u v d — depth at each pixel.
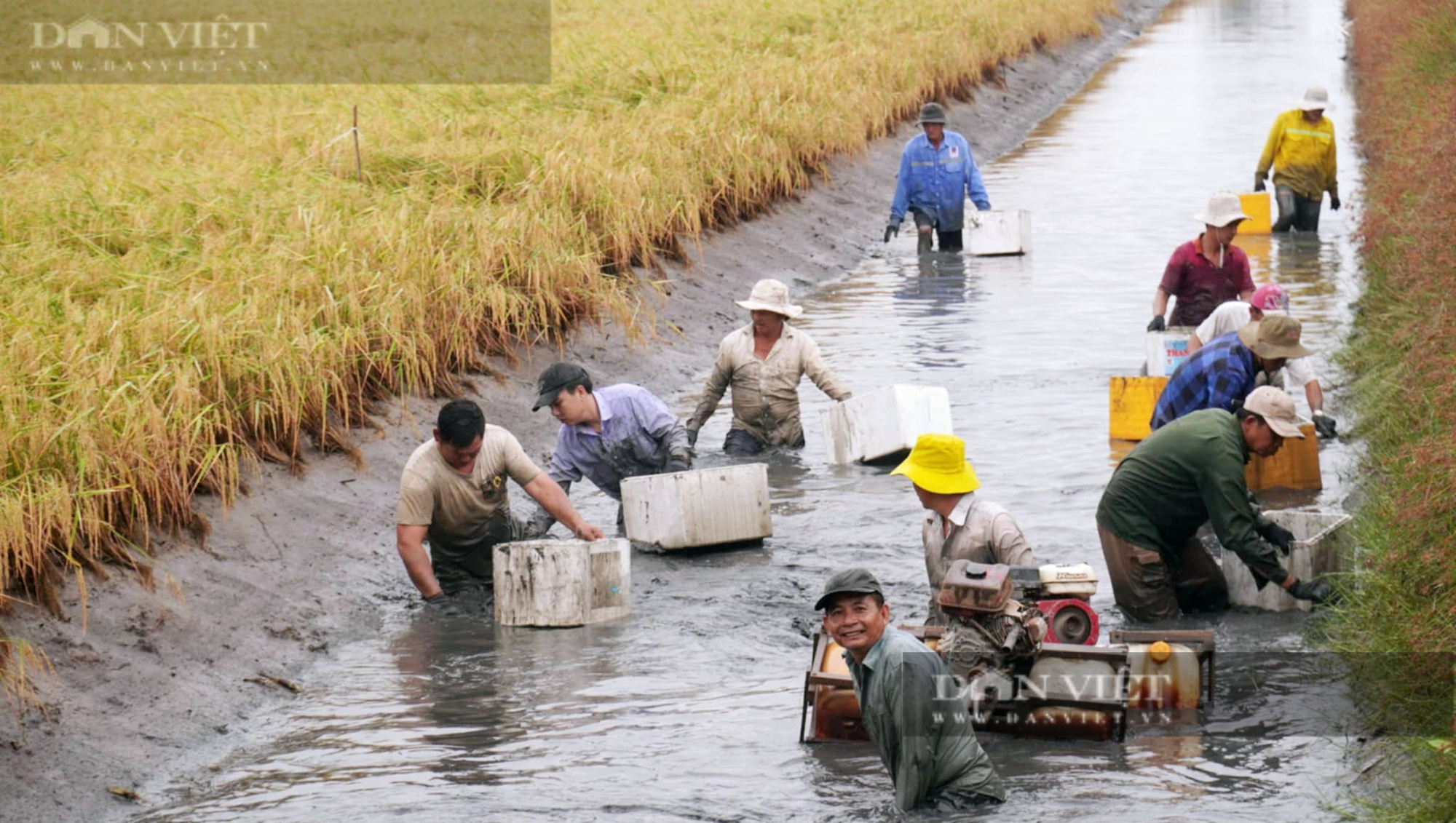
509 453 10.02
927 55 31.72
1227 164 27.50
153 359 11.05
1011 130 32.22
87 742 7.86
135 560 9.47
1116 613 9.02
